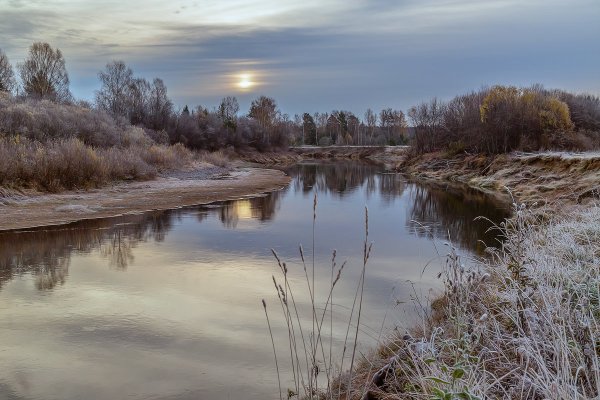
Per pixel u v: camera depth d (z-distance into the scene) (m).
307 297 8.27
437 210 20.17
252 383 5.21
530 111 36.53
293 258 11.24
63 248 12.18
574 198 16.92
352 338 6.34
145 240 13.29
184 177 32.56
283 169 52.19
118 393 5.04
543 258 5.10
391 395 3.80
